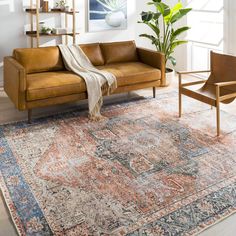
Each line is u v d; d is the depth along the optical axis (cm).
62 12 519
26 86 360
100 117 393
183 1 568
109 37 607
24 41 539
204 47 559
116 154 300
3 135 343
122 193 240
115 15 599
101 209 222
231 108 414
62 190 245
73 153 303
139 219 212
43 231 202
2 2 507
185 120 378
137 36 638
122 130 354
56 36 565
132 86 430
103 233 200
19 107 361
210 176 261
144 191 242
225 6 486
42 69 422
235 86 361
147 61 473
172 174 265
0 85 534
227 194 237
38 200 233
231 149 305
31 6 516
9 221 214
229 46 495
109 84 405
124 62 484
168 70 539
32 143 324
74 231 202
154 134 341
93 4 575
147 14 502
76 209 223
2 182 255
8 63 395
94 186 249
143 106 429
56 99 380
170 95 474
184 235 198
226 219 212
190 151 303
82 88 391
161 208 222
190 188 245
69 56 441
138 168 275
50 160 290
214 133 341
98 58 462
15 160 290
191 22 568
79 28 575
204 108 416
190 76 578
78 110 420
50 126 367
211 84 389
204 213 217
